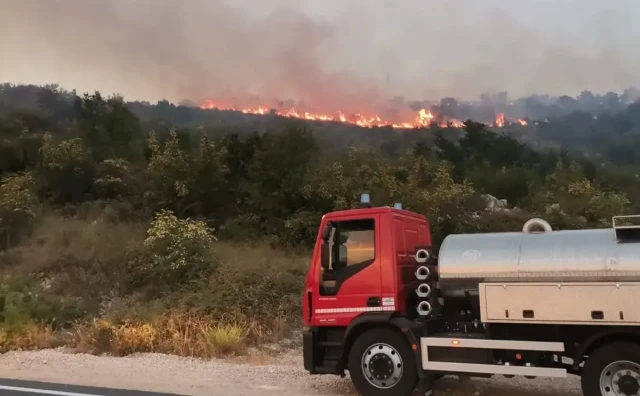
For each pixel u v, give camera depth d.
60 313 14.35
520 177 35.50
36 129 38.72
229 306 14.34
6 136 33.69
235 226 23.83
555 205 26.77
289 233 23.53
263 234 24.00
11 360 11.09
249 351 12.42
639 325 6.58
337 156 29.11
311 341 8.22
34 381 9.12
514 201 33.81
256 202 25.00
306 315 8.40
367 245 8.20
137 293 16.69
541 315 7.04
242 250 20.92
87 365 10.62
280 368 10.47
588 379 6.83
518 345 7.18
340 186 25.11
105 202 25.06
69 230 20.97
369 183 25.30
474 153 45.94
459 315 7.96
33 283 16.77
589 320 6.80
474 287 7.57
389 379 7.73
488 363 7.35
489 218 25.72
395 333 7.80
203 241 17.66
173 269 16.59
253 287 15.46
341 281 8.18
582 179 31.72
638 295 6.60
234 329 12.71
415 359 7.60
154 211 24.58
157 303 14.82
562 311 6.94
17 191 23.02
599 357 6.80
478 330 7.73
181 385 8.89
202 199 25.27
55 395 8.02
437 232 22.98
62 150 27.20
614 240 6.96
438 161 37.00
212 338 12.24
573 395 8.47
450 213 24.61
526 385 9.11
